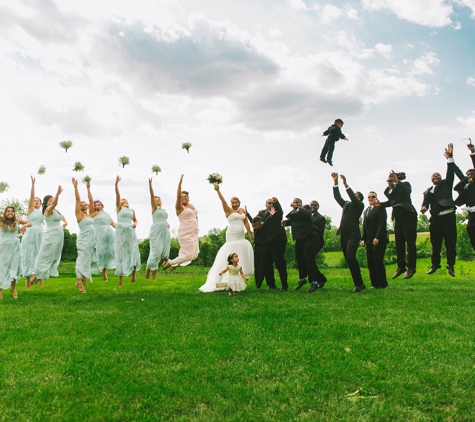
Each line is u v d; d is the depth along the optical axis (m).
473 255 41.53
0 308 9.09
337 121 11.38
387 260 43.75
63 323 7.41
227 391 4.50
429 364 5.18
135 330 6.85
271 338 6.30
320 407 4.17
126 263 12.91
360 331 6.59
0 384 4.68
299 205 11.74
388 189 11.50
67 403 4.25
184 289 12.80
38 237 13.08
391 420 3.94
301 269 11.86
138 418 3.96
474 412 4.05
